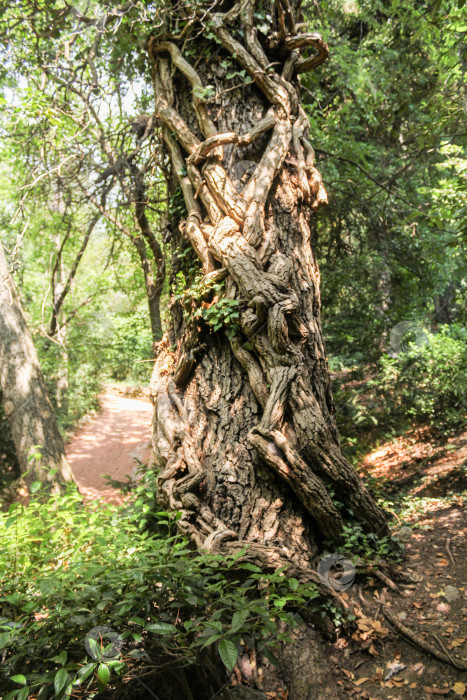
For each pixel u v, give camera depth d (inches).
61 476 265.7
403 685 111.3
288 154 156.6
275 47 161.0
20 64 225.0
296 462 130.3
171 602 87.7
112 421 560.7
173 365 163.5
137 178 238.5
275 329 134.7
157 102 167.8
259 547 121.4
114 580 83.8
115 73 204.1
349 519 144.9
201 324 149.5
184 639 91.1
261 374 138.9
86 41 214.5
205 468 141.5
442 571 143.6
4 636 71.7
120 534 111.8
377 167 316.8
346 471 139.9
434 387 281.1
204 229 150.4
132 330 459.8
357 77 294.8
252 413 140.9
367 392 319.9
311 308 152.7
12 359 280.5
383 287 354.9
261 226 143.3
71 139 218.1
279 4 151.6
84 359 498.6
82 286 489.1
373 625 124.6
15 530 116.3
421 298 356.8
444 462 244.8
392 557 148.9
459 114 173.3
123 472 384.8
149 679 93.7
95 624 77.5
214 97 156.6
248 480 136.6
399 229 320.2
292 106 160.1
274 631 81.2
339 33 342.6
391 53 300.7
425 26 157.6
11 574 107.2
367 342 323.9
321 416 136.3
